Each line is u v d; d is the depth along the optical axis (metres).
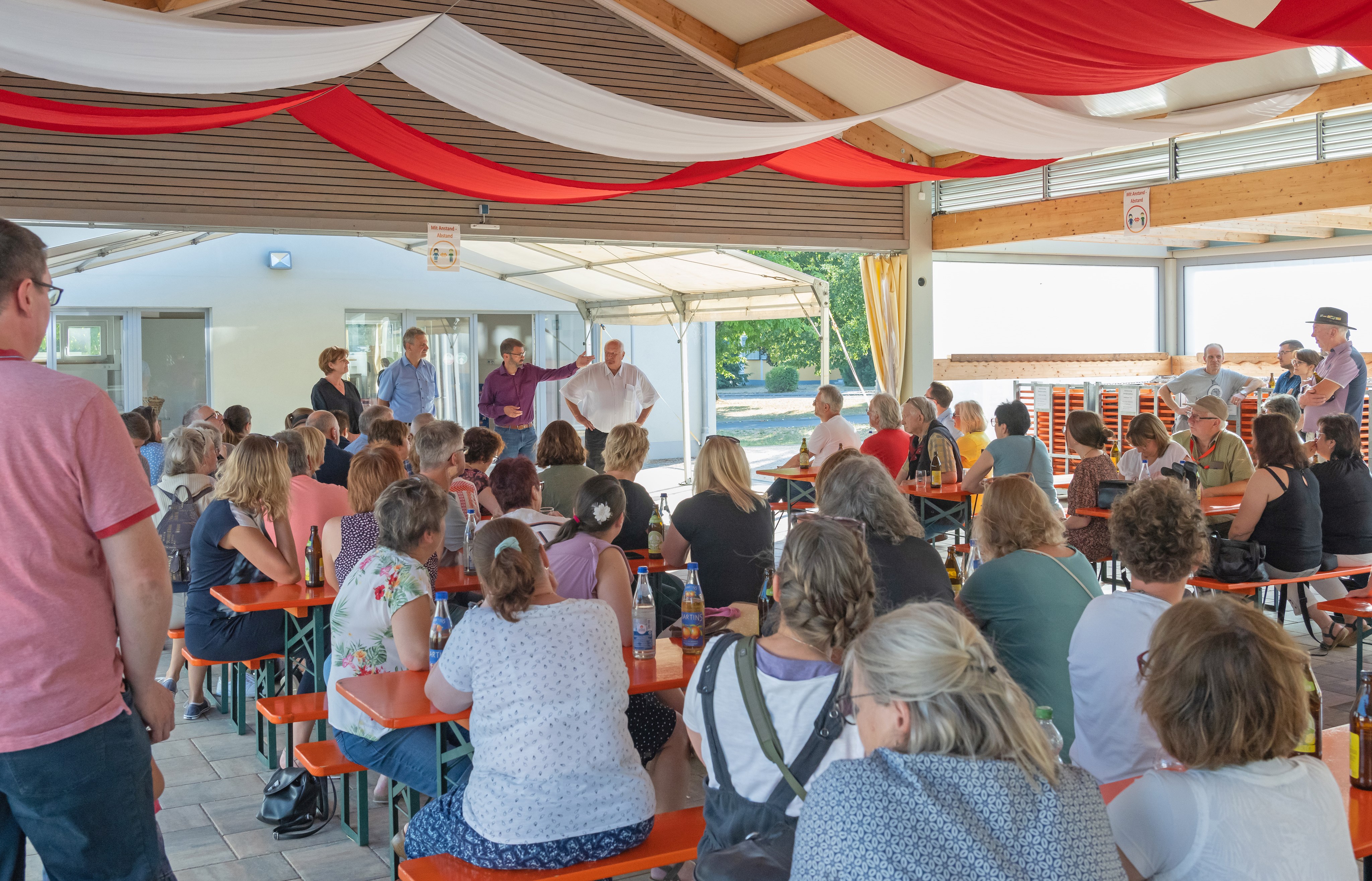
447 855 2.69
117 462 1.90
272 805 3.87
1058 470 11.67
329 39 5.71
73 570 1.87
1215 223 9.94
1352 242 12.06
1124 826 1.72
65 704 1.85
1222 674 1.68
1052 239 11.13
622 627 3.58
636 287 13.41
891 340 12.14
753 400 32.31
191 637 4.66
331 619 3.66
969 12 5.09
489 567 2.67
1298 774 1.72
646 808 2.69
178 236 11.37
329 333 13.48
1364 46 5.27
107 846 1.92
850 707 1.95
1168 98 9.32
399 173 8.94
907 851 1.34
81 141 8.22
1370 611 4.81
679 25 9.79
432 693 2.80
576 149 8.01
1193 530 2.67
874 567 3.18
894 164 8.91
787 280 11.59
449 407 14.51
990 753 1.43
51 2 4.78
